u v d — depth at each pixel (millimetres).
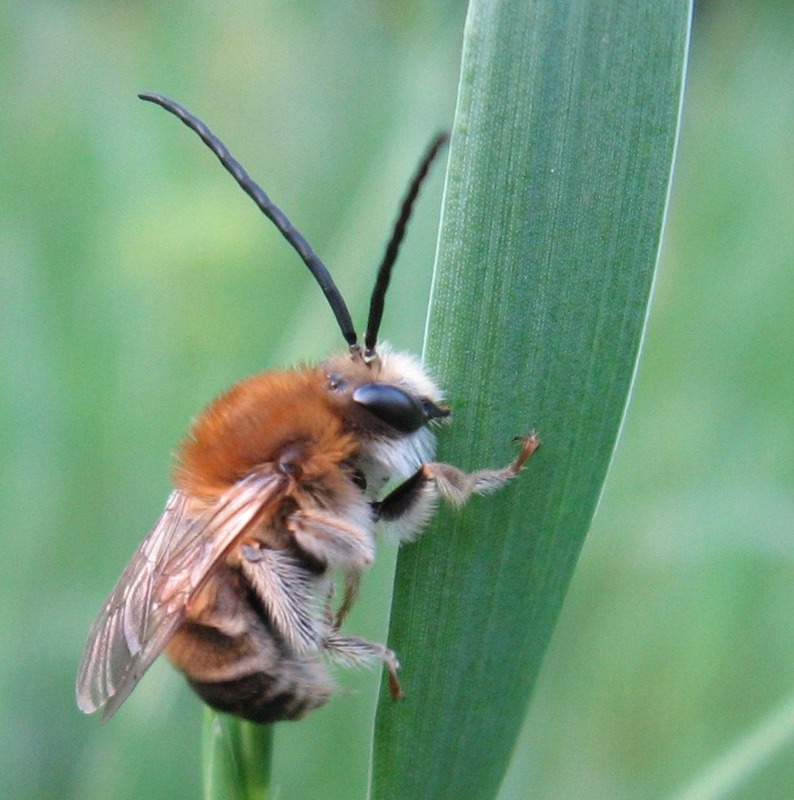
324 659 107
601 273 96
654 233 96
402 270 129
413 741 97
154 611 103
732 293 136
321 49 165
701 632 125
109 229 139
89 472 131
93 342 134
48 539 128
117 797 116
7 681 123
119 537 129
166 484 131
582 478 97
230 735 100
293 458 105
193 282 134
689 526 126
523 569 97
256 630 104
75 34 175
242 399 106
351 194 150
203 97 160
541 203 96
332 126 160
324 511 105
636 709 124
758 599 125
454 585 97
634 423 132
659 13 95
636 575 127
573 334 96
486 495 97
